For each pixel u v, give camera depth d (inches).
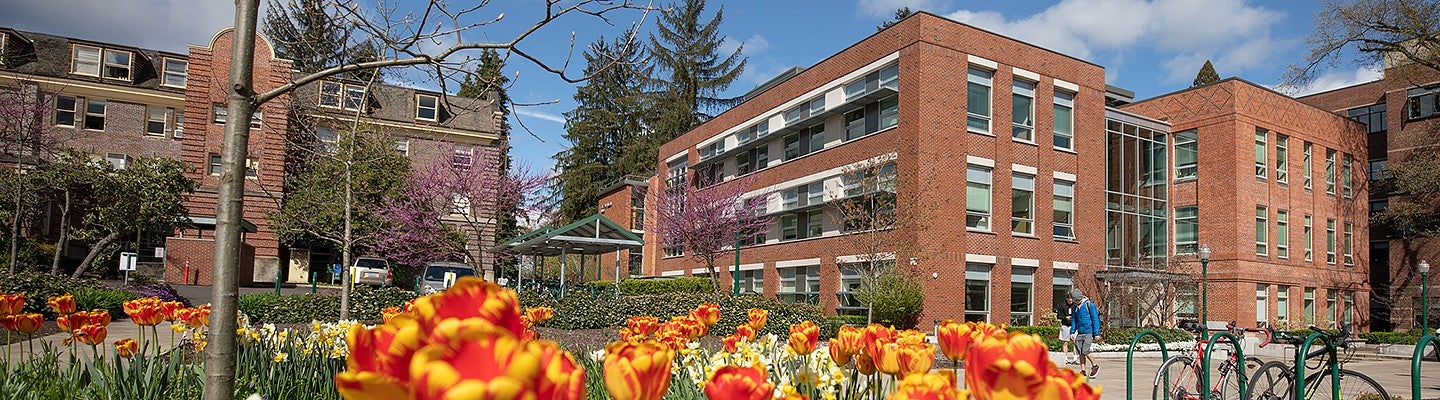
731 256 1409.9
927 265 974.4
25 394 180.7
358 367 33.5
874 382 118.5
